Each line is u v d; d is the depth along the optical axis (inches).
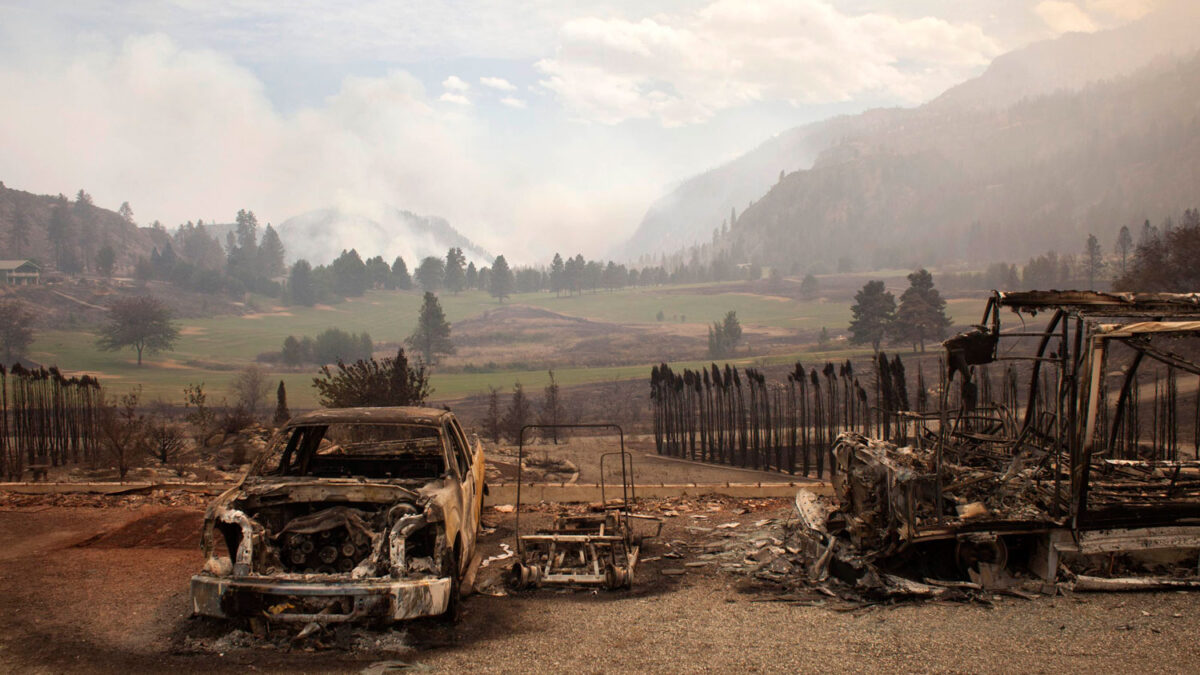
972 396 314.0
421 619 231.5
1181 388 1225.4
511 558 315.0
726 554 318.3
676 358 6269.7
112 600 254.5
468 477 286.5
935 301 5078.7
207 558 223.0
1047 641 209.8
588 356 6958.7
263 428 1077.1
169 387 5103.3
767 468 1083.9
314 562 230.8
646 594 269.1
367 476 295.4
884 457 268.4
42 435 1162.6
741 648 210.7
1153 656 197.0
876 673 190.4
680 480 858.8
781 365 4409.5
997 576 254.5
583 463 1031.6
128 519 386.6
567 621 237.5
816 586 268.5
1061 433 257.1
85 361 7101.4
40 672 194.2
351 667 197.9
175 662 201.0
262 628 216.8
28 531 364.5
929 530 250.7
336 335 7559.1
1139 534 252.8
